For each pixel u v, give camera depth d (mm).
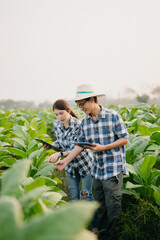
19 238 648
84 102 2277
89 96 2227
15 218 696
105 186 2438
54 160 2721
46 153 3043
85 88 2293
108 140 2406
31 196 987
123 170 2447
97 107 2385
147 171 3033
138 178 3135
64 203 1899
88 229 3033
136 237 2504
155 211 2707
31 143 3574
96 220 2881
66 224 646
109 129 2377
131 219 2795
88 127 2486
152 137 3863
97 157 2490
